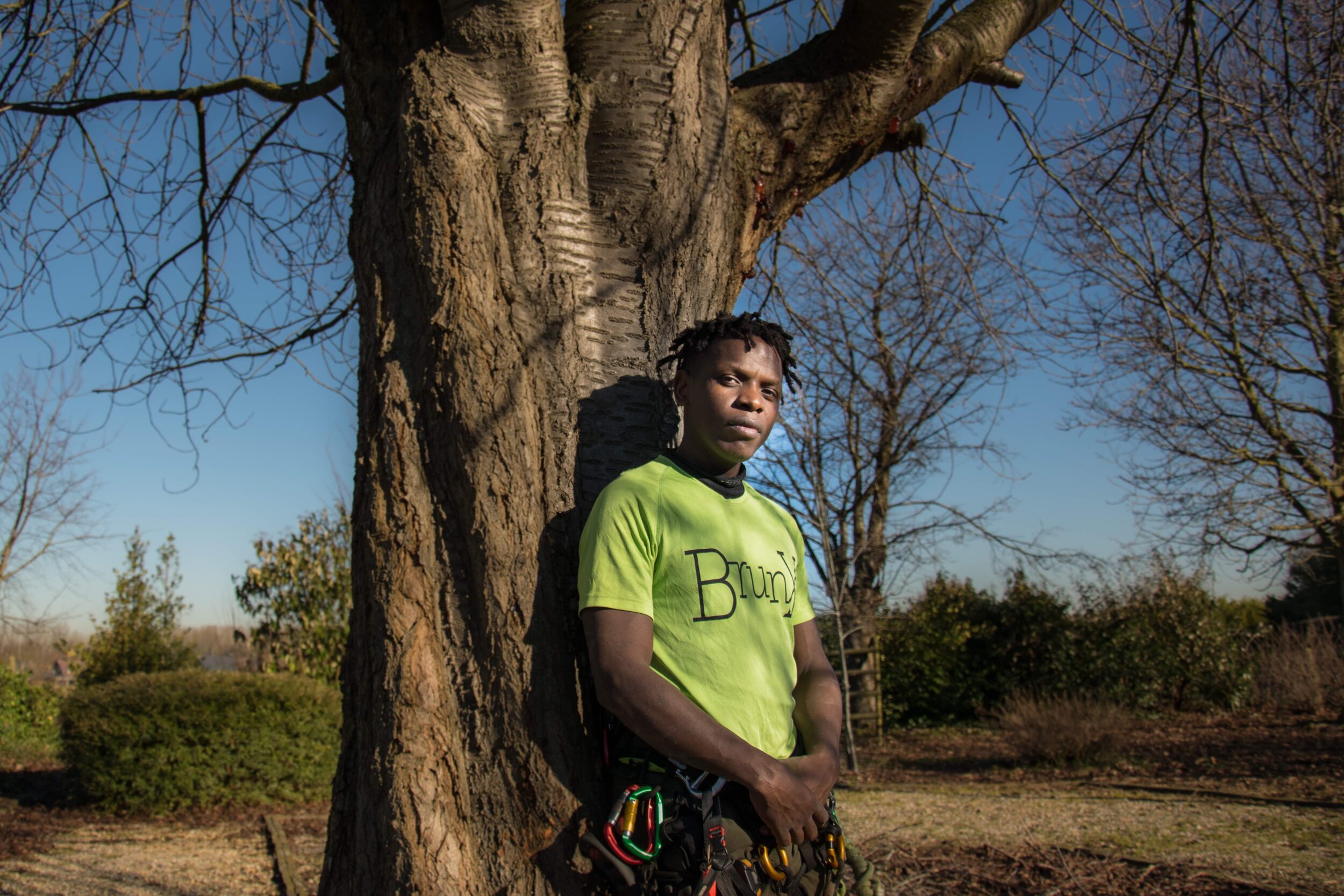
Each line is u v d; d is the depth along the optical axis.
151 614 14.77
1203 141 4.59
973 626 16.81
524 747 1.85
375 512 1.96
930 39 3.15
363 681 1.96
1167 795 8.61
